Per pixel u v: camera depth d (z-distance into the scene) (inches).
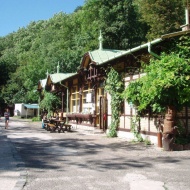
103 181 300.5
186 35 520.4
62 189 270.8
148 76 525.0
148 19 1918.1
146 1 1963.6
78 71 976.9
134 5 2044.8
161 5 1907.0
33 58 2389.3
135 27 1937.7
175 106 510.3
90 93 946.7
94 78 886.4
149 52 529.3
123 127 709.9
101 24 1919.3
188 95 488.7
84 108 1011.3
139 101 573.6
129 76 686.5
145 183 293.4
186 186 283.3
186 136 532.1
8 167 359.6
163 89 491.2
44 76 1964.8
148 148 530.6
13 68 2829.7
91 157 440.1
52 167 367.6
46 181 299.0
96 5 2079.2
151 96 506.0
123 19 1907.0
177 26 1792.6
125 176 322.0
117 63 729.6
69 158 431.5
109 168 363.3
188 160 416.2
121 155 458.0
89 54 861.2
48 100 1330.0
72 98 1157.1
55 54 2148.1
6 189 265.1
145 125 615.8
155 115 579.2
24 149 519.5
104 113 837.2
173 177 318.3
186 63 497.0
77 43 2201.0
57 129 943.7
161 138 536.7
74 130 936.3
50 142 621.9
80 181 300.2
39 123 1441.9
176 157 439.8
